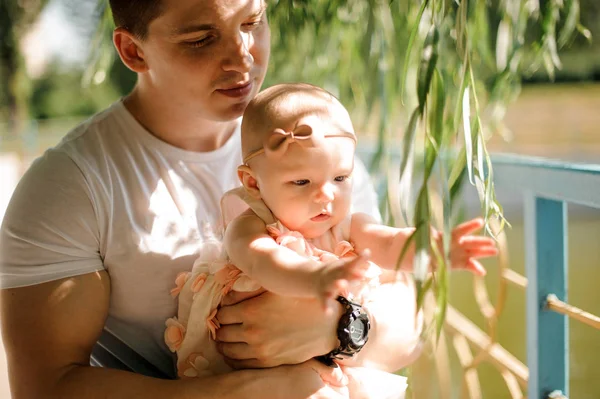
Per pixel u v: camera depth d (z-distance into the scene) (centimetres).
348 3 171
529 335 143
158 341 120
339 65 183
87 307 110
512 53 136
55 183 109
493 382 242
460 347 169
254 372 105
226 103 113
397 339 118
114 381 106
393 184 159
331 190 105
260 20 117
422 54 105
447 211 102
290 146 103
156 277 114
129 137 117
